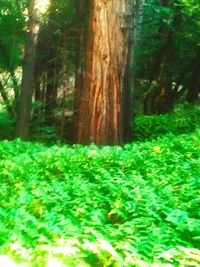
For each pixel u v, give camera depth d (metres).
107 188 7.75
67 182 8.14
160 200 6.86
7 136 20.59
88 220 6.42
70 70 23.95
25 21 21.89
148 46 22.98
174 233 5.79
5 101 23.05
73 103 22.09
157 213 6.51
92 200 7.16
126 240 5.67
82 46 20.94
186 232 5.91
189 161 8.81
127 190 7.32
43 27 23.02
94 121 12.12
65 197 7.27
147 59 23.80
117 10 11.87
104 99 12.06
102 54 11.96
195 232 5.88
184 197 7.05
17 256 5.03
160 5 21.23
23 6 21.86
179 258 5.15
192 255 5.08
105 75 12.00
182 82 24.78
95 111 12.12
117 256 5.04
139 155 9.67
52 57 24.05
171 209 6.45
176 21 21.27
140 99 24.41
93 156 9.71
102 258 5.11
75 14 21.78
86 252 5.25
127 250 5.34
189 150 9.94
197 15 18.50
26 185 8.02
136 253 5.21
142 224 6.16
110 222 6.66
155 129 16.52
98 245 5.20
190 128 16.52
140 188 7.47
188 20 20.39
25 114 17.83
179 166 8.55
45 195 7.26
